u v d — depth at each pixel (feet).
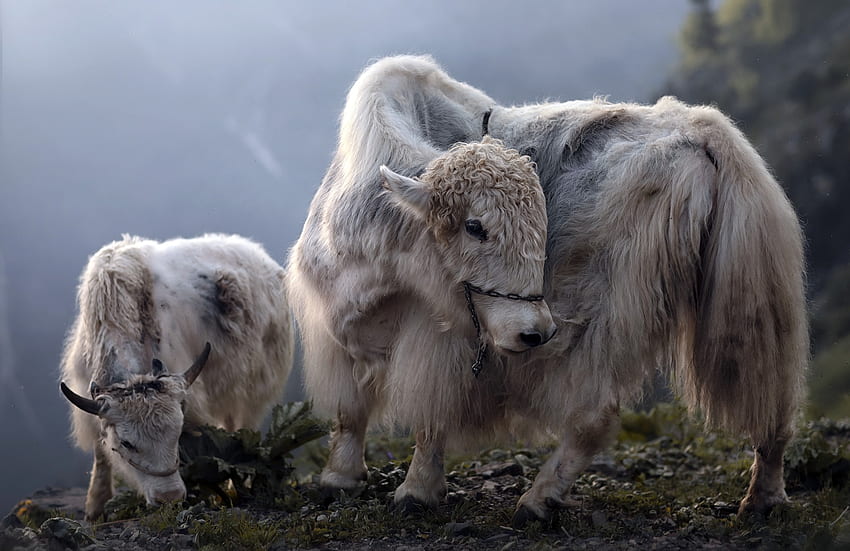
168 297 30.89
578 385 22.45
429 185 21.35
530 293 20.75
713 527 22.29
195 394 29.45
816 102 128.67
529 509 22.81
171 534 23.36
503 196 20.80
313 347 26.96
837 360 68.23
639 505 25.36
